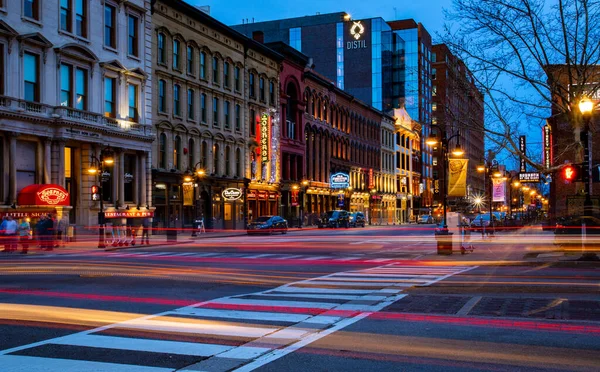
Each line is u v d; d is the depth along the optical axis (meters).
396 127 108.25
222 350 8.53
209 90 53.56
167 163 47.53
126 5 42.69
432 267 21.81
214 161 54.69
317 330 10.02
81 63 38.38
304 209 72.00
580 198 25.59
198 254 28.83
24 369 7.48
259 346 8.80
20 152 34.62
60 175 36.25
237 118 58.91
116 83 41.62
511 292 14.38
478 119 26.05
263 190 63.03
